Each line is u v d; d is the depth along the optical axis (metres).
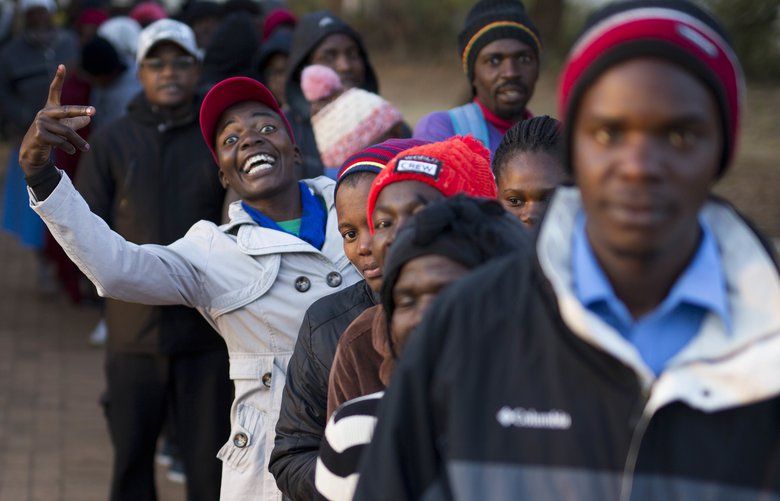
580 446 1.36
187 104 4.52
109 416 4.32
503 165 2.76
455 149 2.23
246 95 3.34
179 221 4.44
